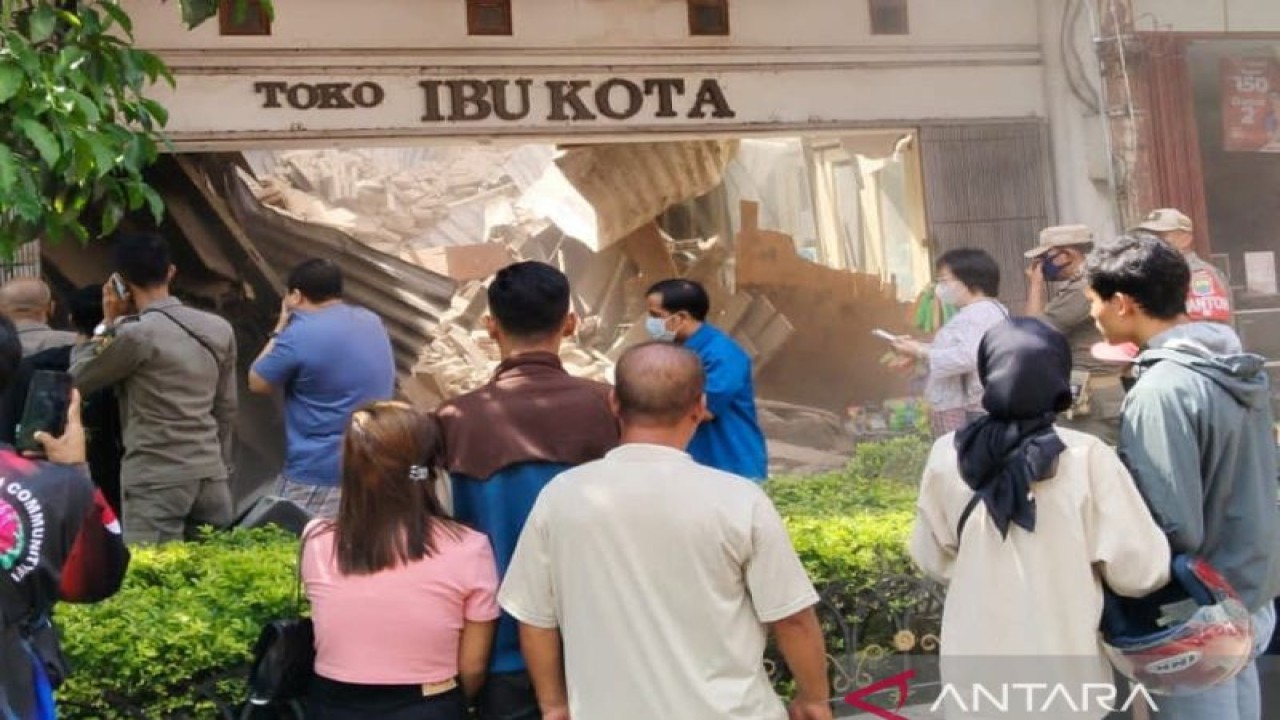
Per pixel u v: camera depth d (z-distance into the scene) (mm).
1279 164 10250
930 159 10016
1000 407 3840
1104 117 9922
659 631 3500
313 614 3873
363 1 9086
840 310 12789
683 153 12117
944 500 3996
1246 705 4438
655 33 9586
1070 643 3783
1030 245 10117
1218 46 10109
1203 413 3957
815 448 12219
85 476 3719
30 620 3578
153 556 5535
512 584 3711
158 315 6453
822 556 5461
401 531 3793
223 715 4559
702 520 3512
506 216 14547
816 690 3641
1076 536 3791
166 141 5516
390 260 12836
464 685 3885
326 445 6438
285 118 8969
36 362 6258
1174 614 3908
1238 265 10211
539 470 3971
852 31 9930
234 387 6914
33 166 4617
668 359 3635
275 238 12242
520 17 9344
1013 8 10156
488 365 12562
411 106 9172
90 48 5039
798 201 14047
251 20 8914
